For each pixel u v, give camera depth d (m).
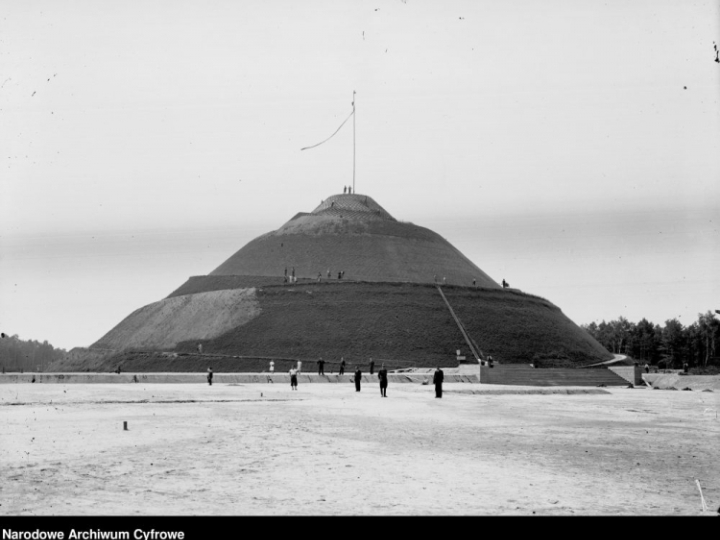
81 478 19.12
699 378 77.12
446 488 18.58
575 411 42.69
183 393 55.38
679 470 21.91
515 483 19.45
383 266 128.50
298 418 35.44
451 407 44.47
